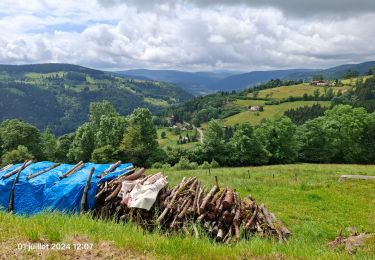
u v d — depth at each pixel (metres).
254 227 11.77
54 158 83.69
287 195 24.86
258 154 80.50
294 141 82.44
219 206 11.34
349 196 25.11
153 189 11.40
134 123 77.56
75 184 12.17
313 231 15.39
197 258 7.33
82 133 81.44
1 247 6.95
